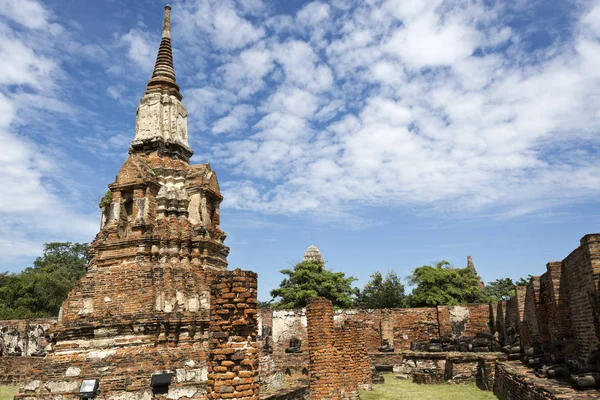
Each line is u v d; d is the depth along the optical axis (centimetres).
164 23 3023
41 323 3594
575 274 1627
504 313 3319
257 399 1191
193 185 2617
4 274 5662
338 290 5181
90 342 2025
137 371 1894
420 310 3809
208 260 2469
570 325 1773
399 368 3244
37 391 1912
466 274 5091
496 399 2053
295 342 3497
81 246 7500
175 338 2084
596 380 1288
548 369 1586
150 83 2833
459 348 3120
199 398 1900
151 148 2688
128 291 2194
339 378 1673
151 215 2427
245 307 1210
